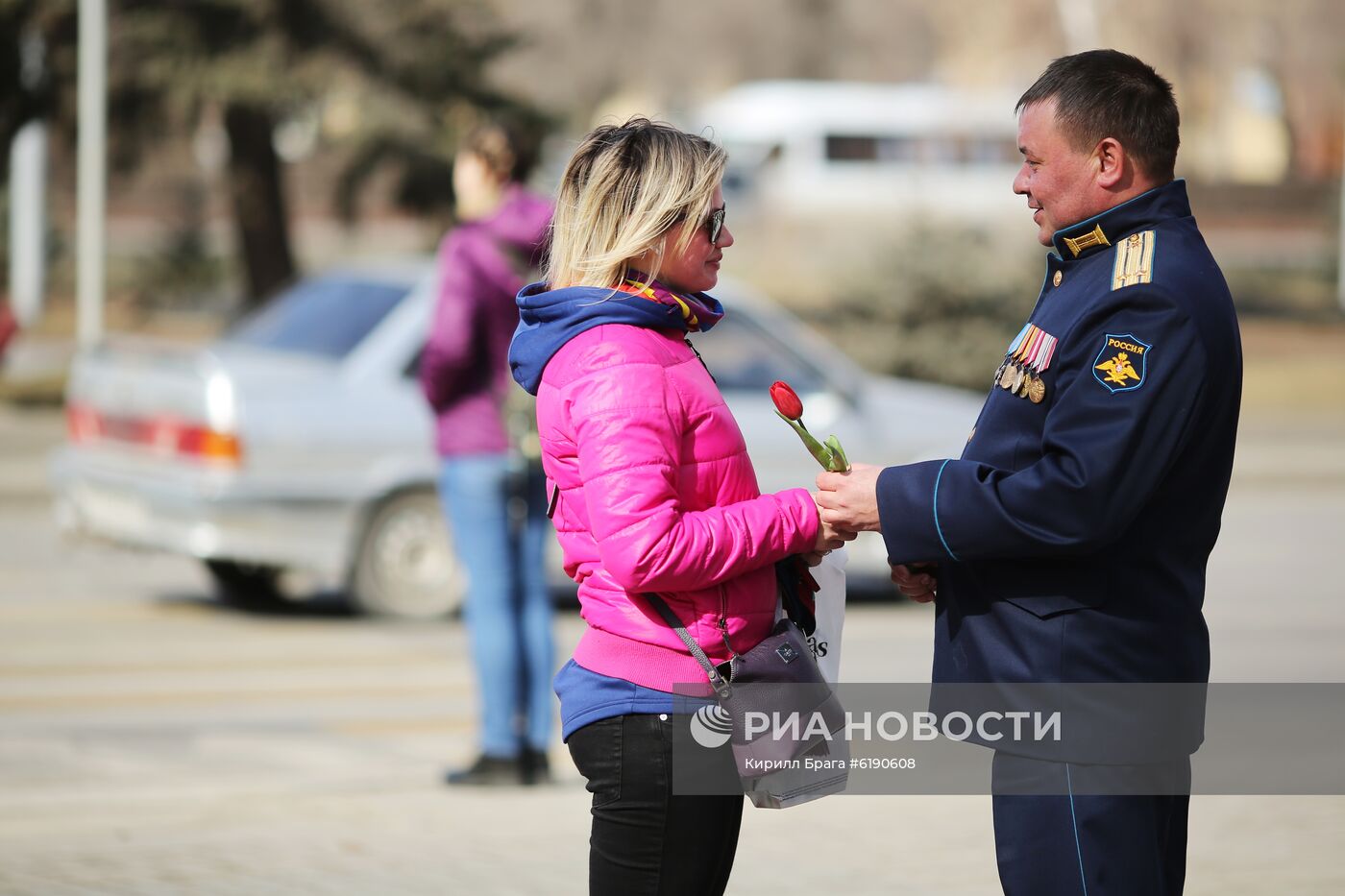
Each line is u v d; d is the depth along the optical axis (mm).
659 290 6309
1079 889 6062
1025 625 6160
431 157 50562
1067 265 6316
